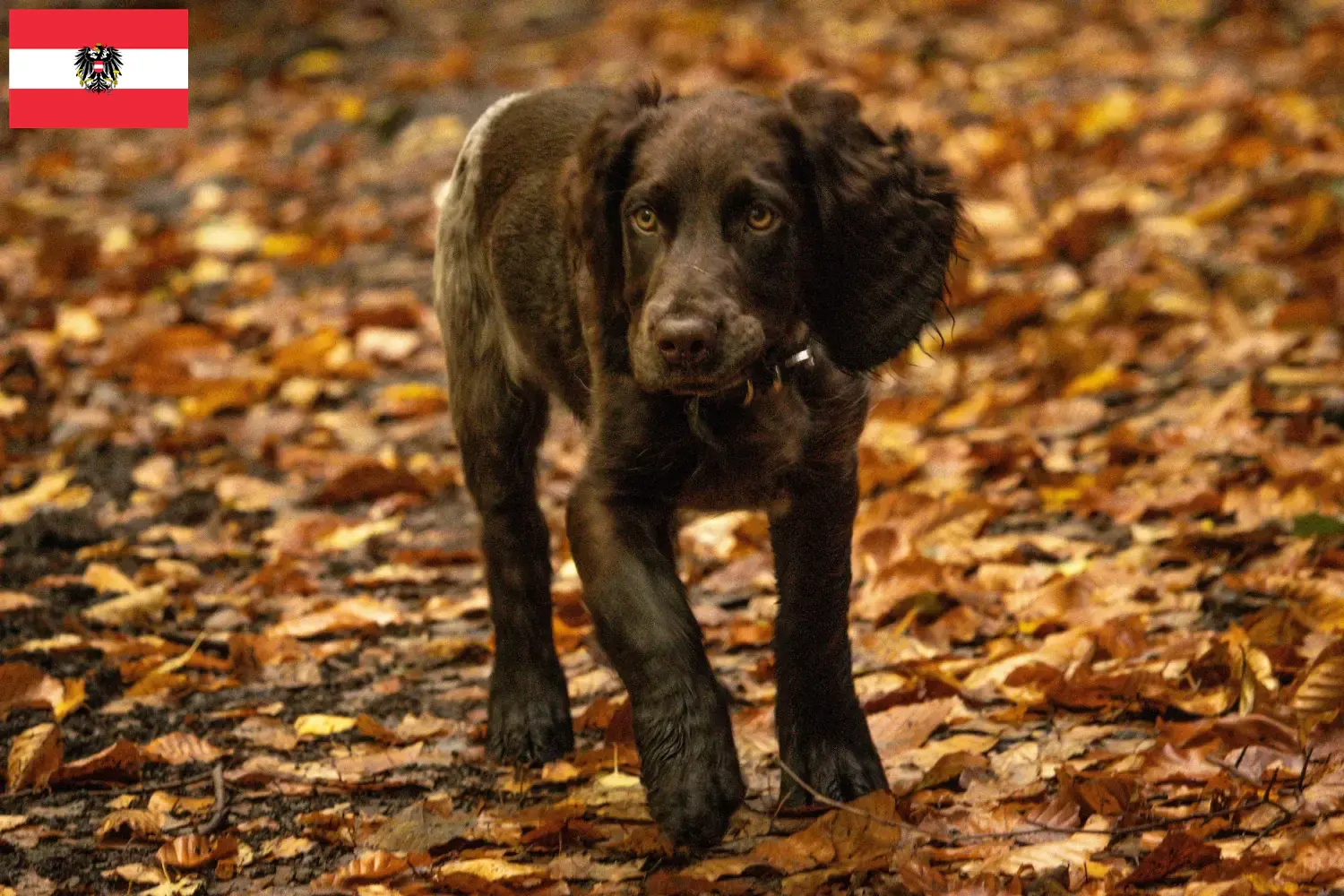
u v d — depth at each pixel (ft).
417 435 39.86
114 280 50.06
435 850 20.76
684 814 19.11
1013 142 52.90
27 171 62.85
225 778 23.34
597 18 79.87
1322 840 18.38
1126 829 19.60
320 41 77.05
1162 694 23.57
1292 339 38.42
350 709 26.37
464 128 63.05
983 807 20.86
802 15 75.97
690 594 30.48
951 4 74.38
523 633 24.71
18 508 35.40
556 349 22.72
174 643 29.09
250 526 35.12
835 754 21.48
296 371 43.27
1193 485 32.04
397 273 50.80
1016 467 34.65
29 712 26.22
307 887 20.26
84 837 21.93
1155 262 43.24
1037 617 27.48
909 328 20.48
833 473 20.80
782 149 19.44
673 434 19.99
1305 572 27.68
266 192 59.41
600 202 19.99
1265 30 64.23
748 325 18.51
